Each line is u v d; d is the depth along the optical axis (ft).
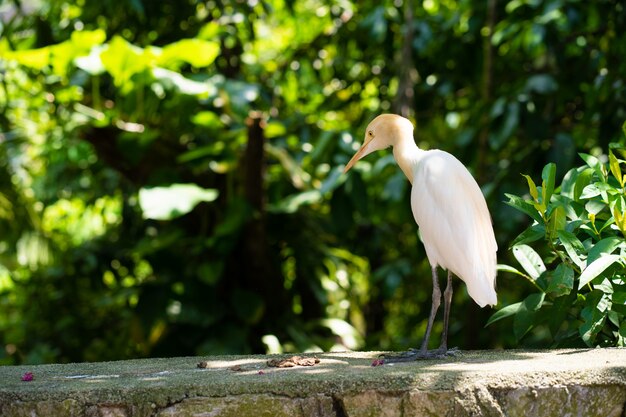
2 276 42.42
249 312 29.12
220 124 29.96
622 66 25.73
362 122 36.04
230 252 30.32
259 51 40.55
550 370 12.54
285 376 12.63
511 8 28.50
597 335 17.29
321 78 36.91
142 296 29.66
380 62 36.58
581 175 16.17
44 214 39.60
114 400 12.24
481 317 32.42
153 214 27.07
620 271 15.64
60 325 34.99
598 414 12.56
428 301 35.86
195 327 29.84
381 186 32.19
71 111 30.60
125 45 26.27
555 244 16.17
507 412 12.28
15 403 12.32
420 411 12.08
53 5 33.42
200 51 27.12
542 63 34.35
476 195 14.60
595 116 29.04
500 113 26.63
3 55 28.66
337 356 15.42
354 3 35.99
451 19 32.37
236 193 30.25
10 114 34.35
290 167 30.12
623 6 27.96
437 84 33.78
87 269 35.73
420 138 35.45
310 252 32.60
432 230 14.38
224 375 13.19
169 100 29.60
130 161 29.78
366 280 38.37
